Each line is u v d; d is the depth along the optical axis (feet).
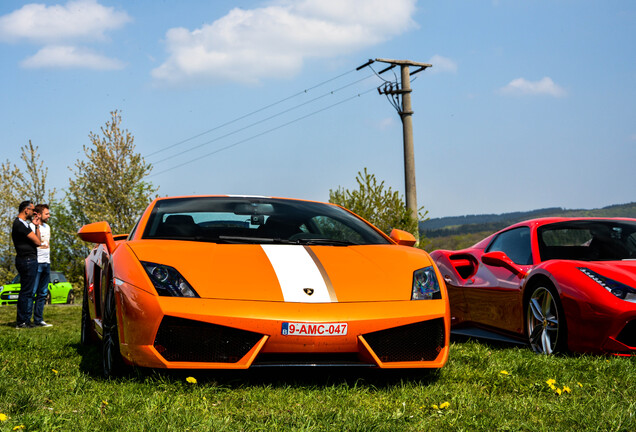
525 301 15.67
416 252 12.46
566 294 13.89
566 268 14.30
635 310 12.85
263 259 10.99
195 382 9.78
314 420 8.05
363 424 7.79
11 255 106.32
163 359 9.82
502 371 11.06
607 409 8.65
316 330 9.80
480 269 18.43
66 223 104.78
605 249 16.16
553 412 8.63
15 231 26.45
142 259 10.70
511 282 16.44
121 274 10.61
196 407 8.66
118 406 8.57
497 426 7.93
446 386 10.44
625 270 13.87
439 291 11.12
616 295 13.17
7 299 66.59
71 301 74.84
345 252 12.00
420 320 10.43
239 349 9.87
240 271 10.52
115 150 106.93
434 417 8.34
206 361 9.89
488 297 17.51
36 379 10.75
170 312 9.76
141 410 8.43
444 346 10.84
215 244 11.75
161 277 10.21
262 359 10.02
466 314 18.79
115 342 10.64
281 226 13.20
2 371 11.28
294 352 9.91
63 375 11.59
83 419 7.91
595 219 17.57
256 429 7.64
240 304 9.86
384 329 10.18
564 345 14.05
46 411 8.22
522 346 16.28
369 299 10.40
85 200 104.12
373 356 10.07
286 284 10.32
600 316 13.16
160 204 13.97
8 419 7.64
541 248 16.52
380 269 11.28
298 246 11.98
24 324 26.48
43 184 105.91
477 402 9.09
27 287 26.55
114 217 103.35
